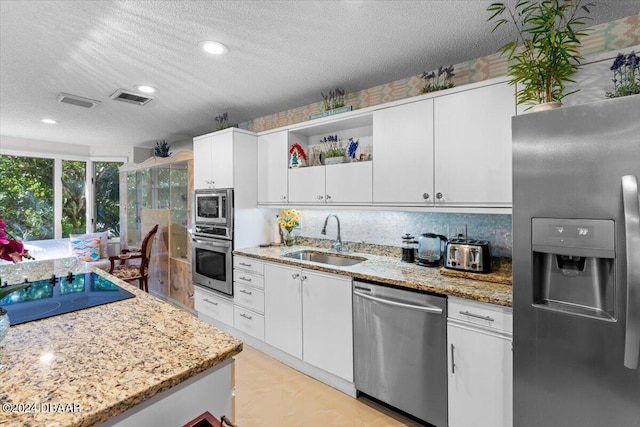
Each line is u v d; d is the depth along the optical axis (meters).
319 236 3.19
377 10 1.60
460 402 1.65
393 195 2.23
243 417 1.95
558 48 1.39
